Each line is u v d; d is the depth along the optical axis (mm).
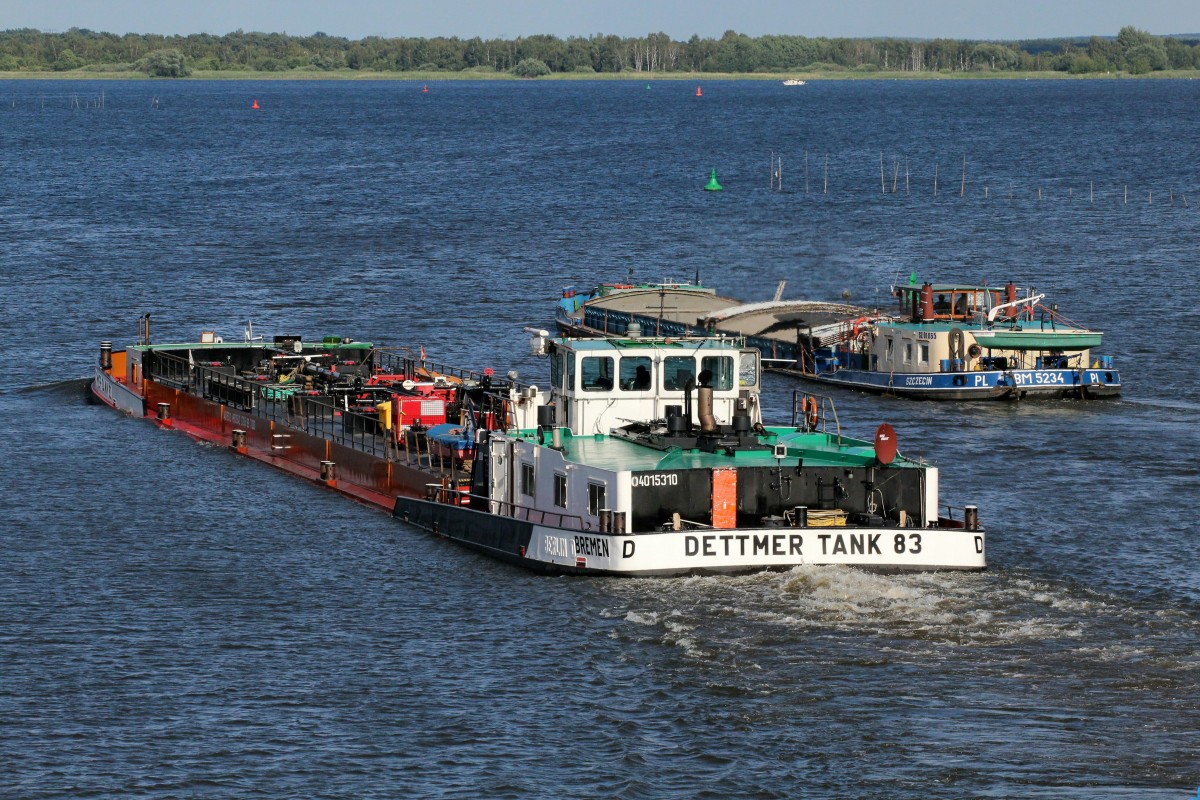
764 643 162625
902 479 184875
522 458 197000
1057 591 179125
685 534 176500
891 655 159875
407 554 199625
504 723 147625
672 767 139000
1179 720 145750
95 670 160750
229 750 143000
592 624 168125
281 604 180250
